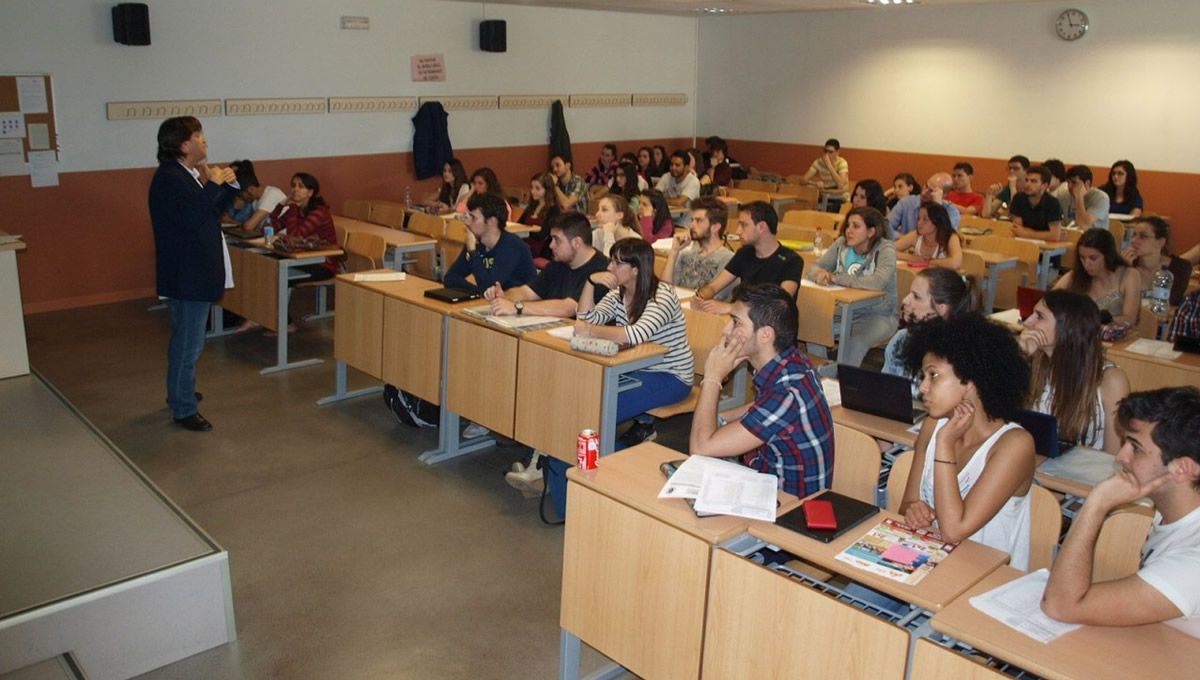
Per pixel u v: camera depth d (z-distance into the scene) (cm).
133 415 491
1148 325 459
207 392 529
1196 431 170
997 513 225
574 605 255
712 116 1220
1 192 687
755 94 1176
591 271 439
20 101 682
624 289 399
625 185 900
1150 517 225
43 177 702
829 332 496
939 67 1016
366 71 873
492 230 478
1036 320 307
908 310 351
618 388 375
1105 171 920
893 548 210
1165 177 884
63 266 724
